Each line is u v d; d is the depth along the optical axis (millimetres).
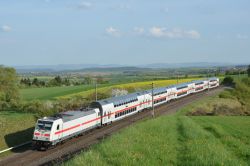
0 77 72750
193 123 45688
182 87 97562
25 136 44906
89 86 115562
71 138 45500
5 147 39906
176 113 68000
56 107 62406
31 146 41312
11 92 72750
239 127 47781
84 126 47000
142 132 33219
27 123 49750
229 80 147750
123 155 21234
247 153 27406
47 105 61500
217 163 20281
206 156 21938
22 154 37312
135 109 67562
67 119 42500
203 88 117812
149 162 20219
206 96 99125
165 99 84438
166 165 20359
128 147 23938
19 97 74188
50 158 34906
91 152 22016
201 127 43875
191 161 21375
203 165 20094
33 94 94188
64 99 76562
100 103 53469
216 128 42281
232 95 99750
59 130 40625
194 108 75562
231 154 26688
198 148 25422
